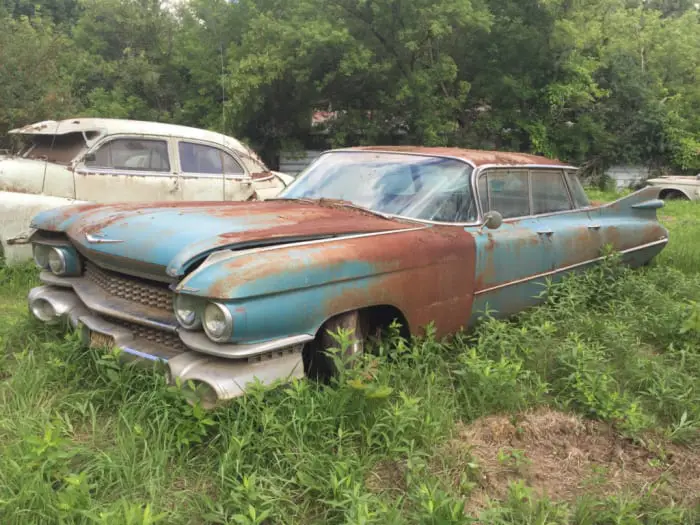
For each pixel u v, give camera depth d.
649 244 6.57
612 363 4.31
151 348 3.39
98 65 20.47
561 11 19.86
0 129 12.87
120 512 2.35
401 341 3.71
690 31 30.80
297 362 3.17
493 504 2.73
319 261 3.26
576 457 3.27
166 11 21.88
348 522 2.35
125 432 3.04
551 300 5.01
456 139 20.62
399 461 3.00
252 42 19.16
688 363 4.39
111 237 3.52
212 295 2.88
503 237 4.67
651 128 24.33
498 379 3.62
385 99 19.00
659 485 3.02
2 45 12.96
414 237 3.94
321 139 21.77
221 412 2.98
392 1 17.58
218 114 20.31
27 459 2.62
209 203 4.30
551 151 22.03
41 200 6.54
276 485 2.70
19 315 4.80
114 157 7.51
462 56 20.05
